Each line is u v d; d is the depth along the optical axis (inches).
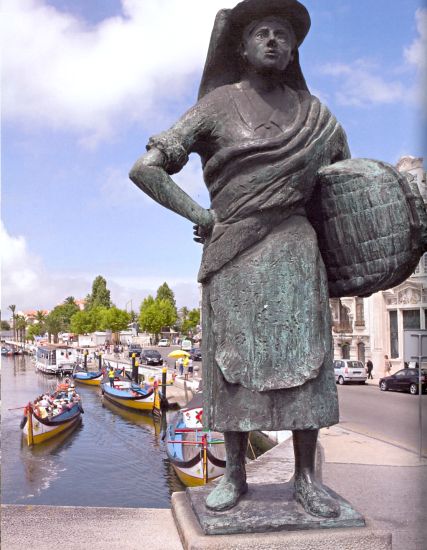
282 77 126.3
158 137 118.6
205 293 123.7
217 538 106.7
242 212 116.5
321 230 126.1
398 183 119.0
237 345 115.4
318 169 121.9
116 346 2844.5
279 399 114.5
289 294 116.3
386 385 953.5
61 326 4306.1
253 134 118.5
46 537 122.2
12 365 2736.2
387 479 323.9
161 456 759.7
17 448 807.1
